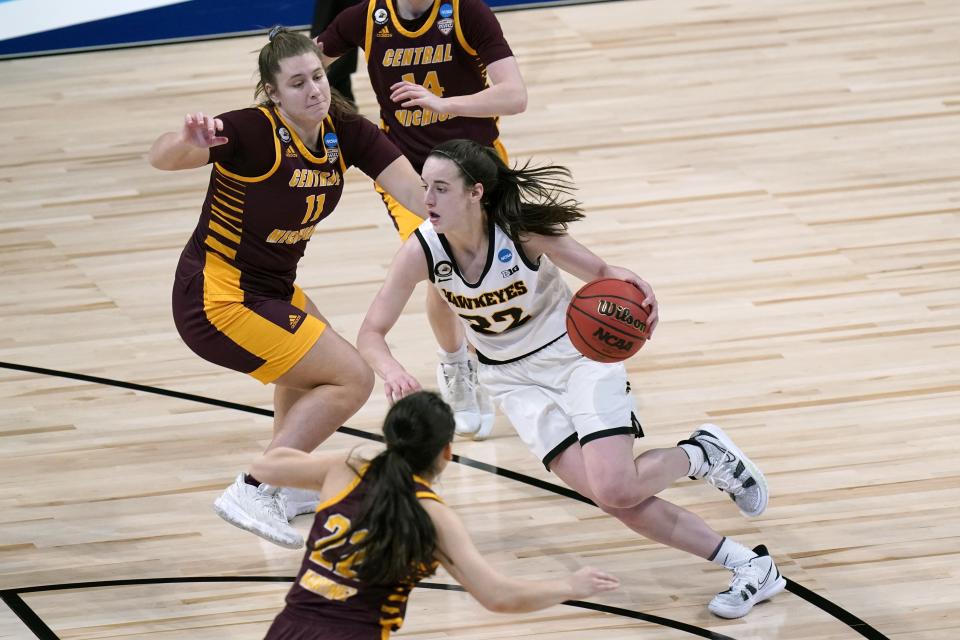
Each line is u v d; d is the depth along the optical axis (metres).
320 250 17.52
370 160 11.21
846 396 13.64
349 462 8.12
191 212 18.86
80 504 12.30
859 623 10.40
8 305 16.22
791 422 13.22
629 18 25.81
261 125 10.39
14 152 20.80
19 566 11.38
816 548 11.33
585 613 10.62
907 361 14.27
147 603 10.88
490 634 10.35
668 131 20.67
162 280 16.89
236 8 25.84
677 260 16.73
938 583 10.84
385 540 7.53
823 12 25.77
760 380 14.02
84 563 11.43
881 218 17.66
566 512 12.07
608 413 10.27
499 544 11.56
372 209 18.86
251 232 10.78
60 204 19.06
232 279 10.92
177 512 12.20
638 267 16.58
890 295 15.72
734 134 20.47
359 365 11.04
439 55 13.16
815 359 14.40
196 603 10.88
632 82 22.67
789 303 15.63
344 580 7.83
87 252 17.62
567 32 25.14
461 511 12.08
